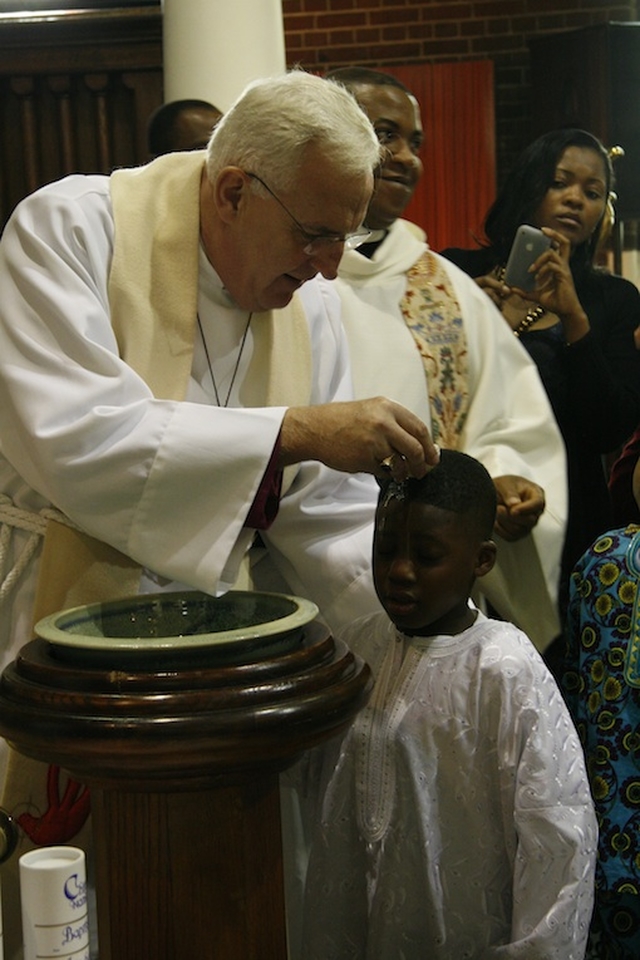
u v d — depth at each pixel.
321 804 1.84
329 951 1.84
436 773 1.74
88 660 1.49
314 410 1.79
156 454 1.76
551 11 7.55
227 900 1.50
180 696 1.40
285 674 1.48
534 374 2.82
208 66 3.66
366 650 1.91
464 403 2.74
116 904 1.51
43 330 1.86
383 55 7.61
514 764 1.67
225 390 2.03
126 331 1.96
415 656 1.78
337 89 1.81
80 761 1.42
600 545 2.14
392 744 1.76
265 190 1.79
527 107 7.62
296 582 2.10
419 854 1.74
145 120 4.87
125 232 1.97
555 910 1.60
